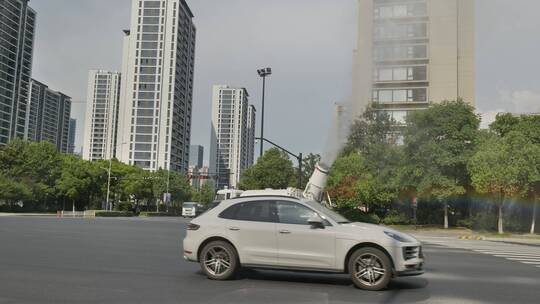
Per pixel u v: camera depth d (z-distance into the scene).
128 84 143.88
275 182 59.53
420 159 42.38
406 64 65.19
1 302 7.43
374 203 48.16
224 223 9.67
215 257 9.68
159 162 142.12
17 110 112.81
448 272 12.17
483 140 41.94
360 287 8.93
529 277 11.53
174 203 104.12
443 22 65.56
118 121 143.00
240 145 104.94
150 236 21.95
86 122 135.88
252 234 9.44
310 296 8.27
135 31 144.75
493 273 12.20
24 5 113.75
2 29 106.12
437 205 48.34
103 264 11.77
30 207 65.44
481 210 44.78
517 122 45.16
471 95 66.12
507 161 36.62
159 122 142.88
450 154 41.66
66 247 15.62
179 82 150.75
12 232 21.52
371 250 8.89
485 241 29.20
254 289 8.78
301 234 9.16
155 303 7.53
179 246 17.12
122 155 141.38
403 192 44.91
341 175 48.03
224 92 105.88
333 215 9.56
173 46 144.50
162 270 10.98
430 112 43.69
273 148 61.50
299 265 9.14
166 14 144.75
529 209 42.81
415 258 8.96
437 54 64.75
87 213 59.59
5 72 108.44
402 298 8.33
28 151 64.88
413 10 63.25
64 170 67.06
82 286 8.82
